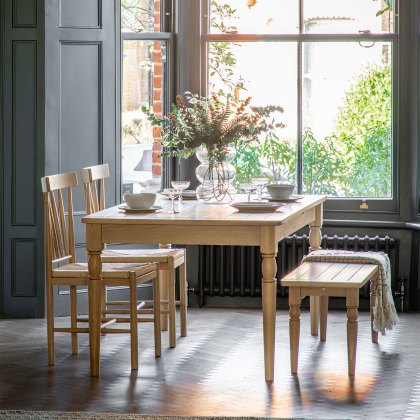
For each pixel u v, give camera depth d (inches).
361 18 339.9
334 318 318.0
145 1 342.3
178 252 286.7
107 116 329.7
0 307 323.3
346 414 208.7
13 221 319.9
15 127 317.4
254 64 345.4
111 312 270.8
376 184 342.6
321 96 344.5
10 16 315.6
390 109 341.1
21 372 248.2
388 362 255.9
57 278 255.3
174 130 302.0
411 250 334.6
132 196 254.8
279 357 262.5
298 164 346.3
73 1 320.5
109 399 221.6
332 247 334.0
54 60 316.8
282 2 342.6
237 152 348.5
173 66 343.9
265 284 238.1
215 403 217.9
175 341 277.1
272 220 234.8
